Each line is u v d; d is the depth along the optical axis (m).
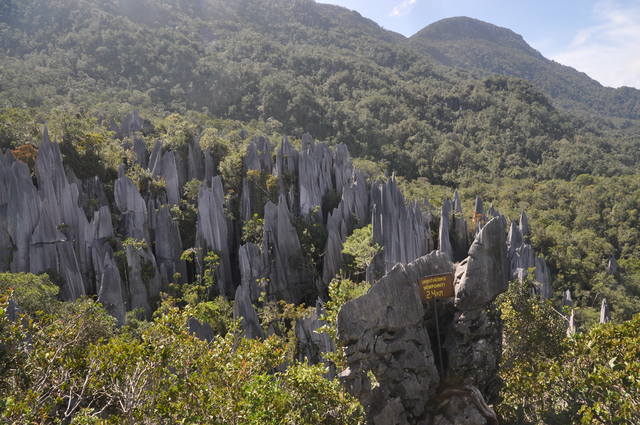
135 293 45.38
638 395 14.60
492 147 126.62
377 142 116.75
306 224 59.91
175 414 13.34
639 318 17.52
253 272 50.69
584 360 18.08
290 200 61.84
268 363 15.64
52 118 60.00
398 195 59.50
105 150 57.69
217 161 65.31
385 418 17.88
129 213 50.78
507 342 22.02
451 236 64.31
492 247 19.59
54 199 44.78
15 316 23.64
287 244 55.25
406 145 119.19
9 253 41.38
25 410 11.66
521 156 123.38
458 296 19.62
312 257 57.62
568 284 67.69
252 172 61.00
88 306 27.08
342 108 127.69
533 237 74.31
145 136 68.50
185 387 13.70
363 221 62.50
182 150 61.69
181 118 80.06
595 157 123.25
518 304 22.72
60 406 17.66
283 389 15.60
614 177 104.56
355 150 112.31
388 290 18.56
